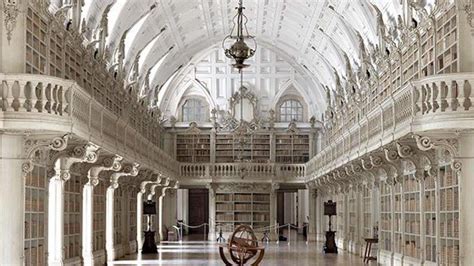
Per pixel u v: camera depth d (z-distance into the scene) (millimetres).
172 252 31562
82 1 22000
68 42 20547
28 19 16375
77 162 21125
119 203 30062
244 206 43000
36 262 17375
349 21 29906
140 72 34594
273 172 42031
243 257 22328
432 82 15031
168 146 43469
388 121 19969
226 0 33500
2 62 15016
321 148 42906
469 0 15758
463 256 15695
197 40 39344
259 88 43625
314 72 40875
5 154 15078
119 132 23375
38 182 17688
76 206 22141
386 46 25625
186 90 43531
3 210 15023
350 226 32875
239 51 22281
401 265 21969
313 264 24688
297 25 35594
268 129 43375
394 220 23266
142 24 30406
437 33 18281
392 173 23422
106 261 26000
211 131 43344
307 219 46625
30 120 14320
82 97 17281
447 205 17391
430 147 15922
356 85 31828
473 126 14578
